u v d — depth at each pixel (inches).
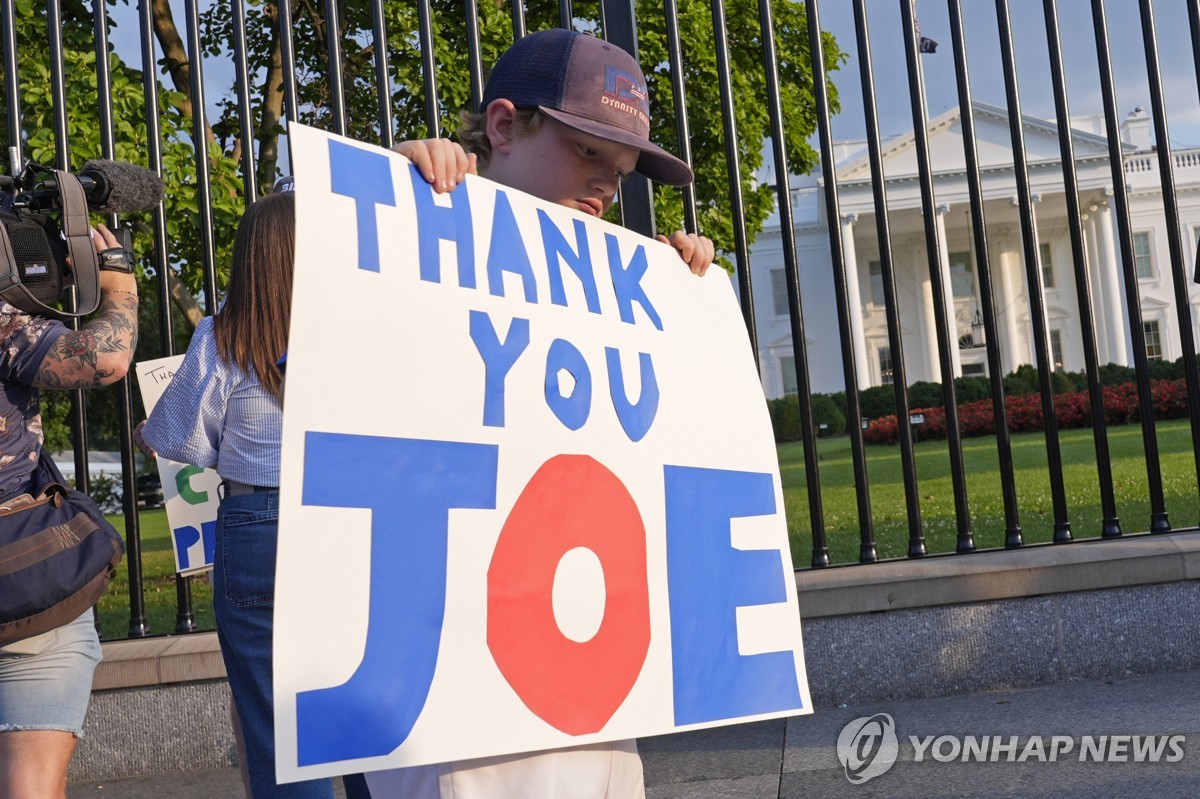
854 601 139.1
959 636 139.3
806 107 515.8
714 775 119.8
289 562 43.9
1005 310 1678.2
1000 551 144.3
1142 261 1578.5
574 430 54.4
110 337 79.1
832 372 1694.1
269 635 71.7
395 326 48.9
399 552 46.9
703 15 429.4
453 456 49.4
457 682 47.5
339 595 45.0
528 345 53.7
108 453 1150.3
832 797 108.3
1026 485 463.8
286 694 43.1
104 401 1047.6
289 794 72.2
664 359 61.1
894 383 146.3
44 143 261.0
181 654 137.2
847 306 145.3
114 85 279.6
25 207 81.6
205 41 393.1
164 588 354.6
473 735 47.4
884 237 143.6
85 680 79.2
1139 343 145.7
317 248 47.2
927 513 400.5
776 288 1706.4
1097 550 140.3
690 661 56.7
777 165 145.4
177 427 73.7
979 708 131.8
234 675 73.2
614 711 52.5
